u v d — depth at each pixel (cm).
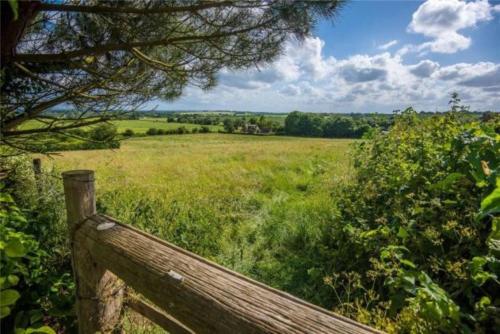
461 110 327
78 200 130
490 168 202
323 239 350
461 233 198
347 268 266
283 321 67
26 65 216
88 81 241
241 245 362
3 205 190
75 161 1079
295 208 483
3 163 331
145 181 704
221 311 74
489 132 237
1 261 101
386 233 242
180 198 526
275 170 913
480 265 162
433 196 247
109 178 725
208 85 288
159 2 199
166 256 99
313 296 260
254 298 75
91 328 128
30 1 156
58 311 160
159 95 295
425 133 340
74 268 132
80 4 211
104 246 115
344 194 363
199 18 219
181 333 120
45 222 251
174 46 238
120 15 203
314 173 802
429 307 146
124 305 142
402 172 292
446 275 200
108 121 278
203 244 350
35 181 340
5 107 214
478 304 158
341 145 1691
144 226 361
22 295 159
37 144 263
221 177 796
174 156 1415
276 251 354
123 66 253
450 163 247
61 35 219
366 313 177
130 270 101
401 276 177
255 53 236
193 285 83
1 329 148
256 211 507
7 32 162
